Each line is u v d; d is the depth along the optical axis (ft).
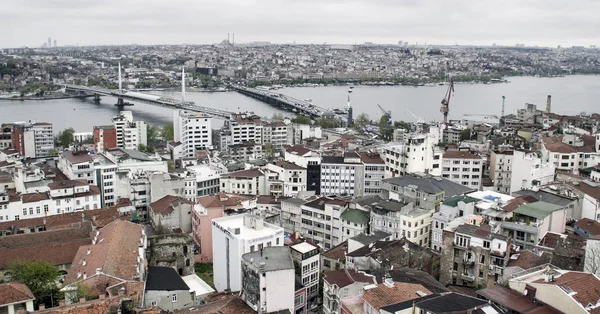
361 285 420.77
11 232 649.20
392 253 528.63
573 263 450.30
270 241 536.01
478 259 481.87
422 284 432.25
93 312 360.69
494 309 329.93
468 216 559.79
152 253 572.51
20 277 448.65
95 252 495.00
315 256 548.31
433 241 605.31
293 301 448.24
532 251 477.36
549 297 340.18
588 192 650.84
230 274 544.62
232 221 582.35
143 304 420.36
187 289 463.01
